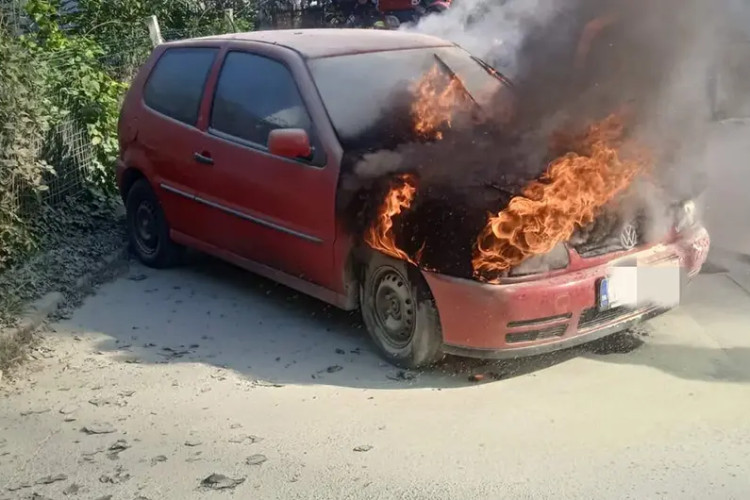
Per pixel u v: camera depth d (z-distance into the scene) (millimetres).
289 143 6000
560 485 4305
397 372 5734
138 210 7984
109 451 4852
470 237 5281
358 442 4836
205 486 4457
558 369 5680
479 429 4922
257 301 7113
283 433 4977
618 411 5070
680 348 5922
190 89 7309
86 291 7316
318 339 6328
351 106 6273
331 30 7438
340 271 5977
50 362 6055
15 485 4547
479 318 5266
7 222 6746
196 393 5547
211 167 6934
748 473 4340
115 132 9312
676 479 4312
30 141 7020
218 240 7082
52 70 8742
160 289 7426
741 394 5230
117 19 12469
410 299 5605
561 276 5363
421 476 4453
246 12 15805
